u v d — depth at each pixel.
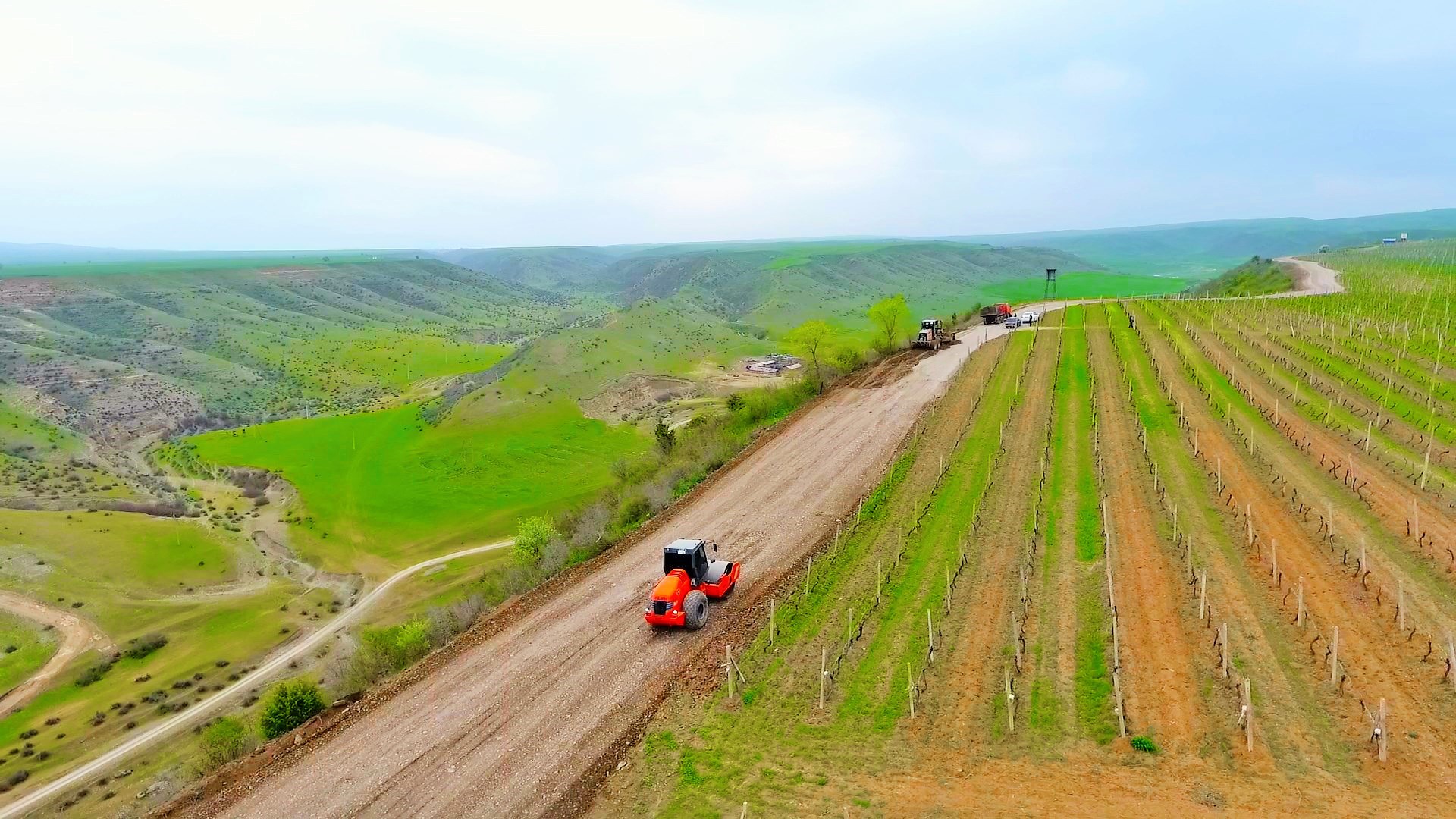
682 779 16.67
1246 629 19.14
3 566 57.72
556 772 17.64
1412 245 184.50
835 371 60.81
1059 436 38.50
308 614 54.66
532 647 23.75
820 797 15.46
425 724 20.11
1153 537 25.47
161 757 35.81
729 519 33.06
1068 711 17.08
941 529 28.58
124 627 52.41
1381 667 16.84
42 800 33.03
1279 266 132.75
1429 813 12.96
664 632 23.67
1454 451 30.08
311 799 17.50
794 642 21.84
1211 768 14.80
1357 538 23.22
